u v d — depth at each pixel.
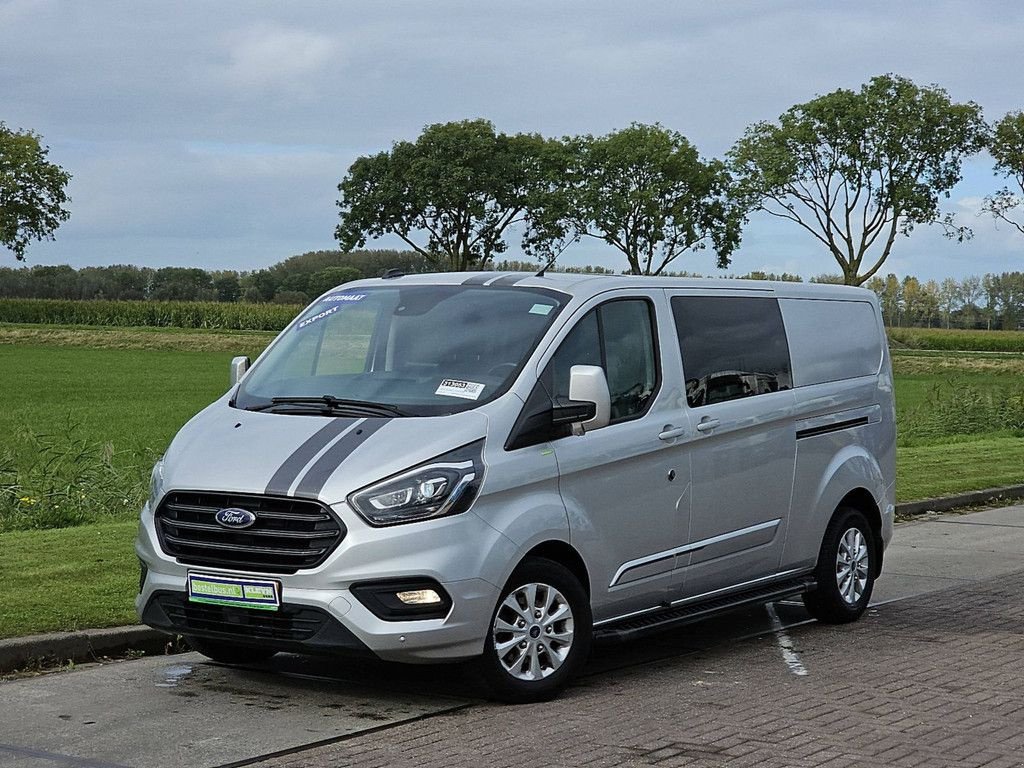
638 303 8.06
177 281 114.69
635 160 92.25
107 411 32.03
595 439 7.44
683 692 7.28
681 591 8.12
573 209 92.88
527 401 7.18
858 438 9.61
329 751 6.03
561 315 7.59
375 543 6.52
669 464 7.92
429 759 5.91
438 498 6.65
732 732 6.40
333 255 123.38
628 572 7.65
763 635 9.01
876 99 81.69
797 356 9.13
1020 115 79.94
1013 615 9.73
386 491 6.60
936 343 89.94
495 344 7.48
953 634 9.01
